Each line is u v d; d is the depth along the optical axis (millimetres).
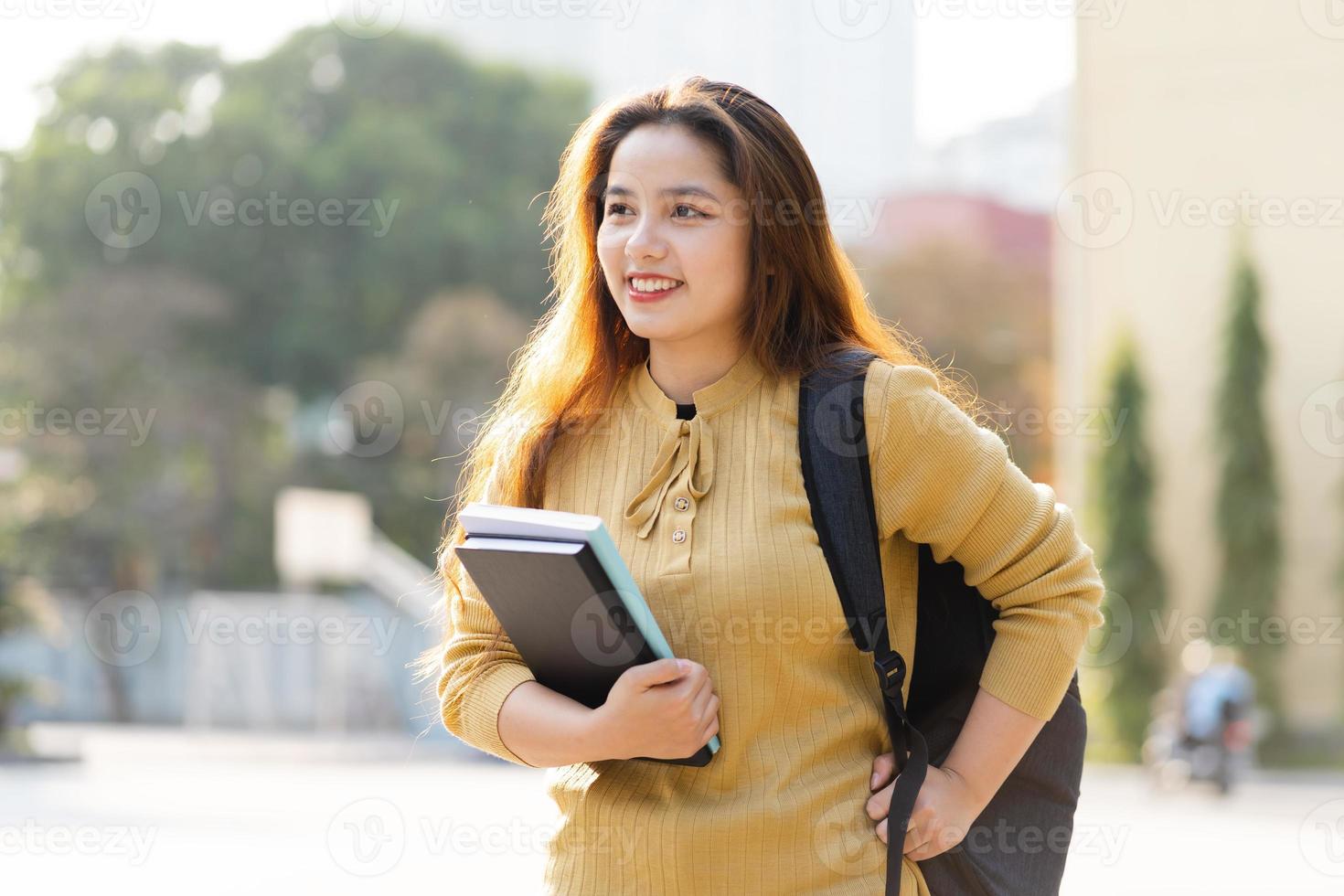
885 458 3242
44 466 42688
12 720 27281
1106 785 24000
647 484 3322
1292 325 28828
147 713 41938
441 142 47062
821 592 3164
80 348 43031
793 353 3406
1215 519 28656
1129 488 28812
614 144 3488
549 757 3230
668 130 3344
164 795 19828
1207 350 29000
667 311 3328
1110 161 29703
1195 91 29250
